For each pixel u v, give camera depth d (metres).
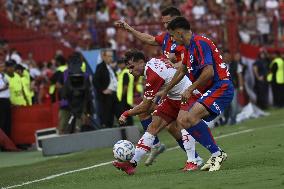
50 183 31.09
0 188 30.94
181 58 32.34
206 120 29.55
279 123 56.94
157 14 84.44
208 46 28.97
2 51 62.16
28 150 54.16
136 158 30.73
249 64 75.69
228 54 62.00
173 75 30.56
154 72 30.42
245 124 59.41
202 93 29.84
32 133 55.09
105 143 48.12
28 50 71.50
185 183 25.88
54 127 55.88
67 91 52.00
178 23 29.11
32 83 60.19
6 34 74.06
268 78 76.31
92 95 54.81
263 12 89.94
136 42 74.19
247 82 74.12
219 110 29.27
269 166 29.94
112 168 35.12
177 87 31.00
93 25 74.75
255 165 30.75
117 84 55.28
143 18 82.12
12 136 54.91
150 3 86.44
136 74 31.45
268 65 77.56
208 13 87.44
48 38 72.44
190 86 28.78
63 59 55.75
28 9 77.81
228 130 54.16
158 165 34.50
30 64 65.94
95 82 54.78
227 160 33.41
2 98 53.84
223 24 78.31
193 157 30.86
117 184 27.25
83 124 53.34
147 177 28.84
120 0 84.69
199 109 29.17
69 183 29.97
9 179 34.88
